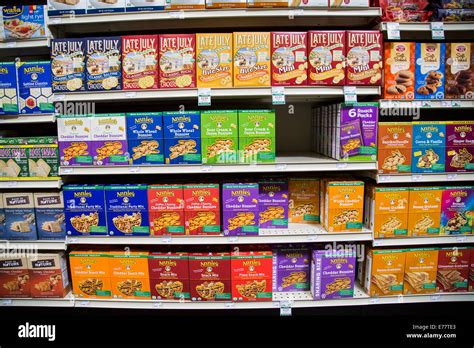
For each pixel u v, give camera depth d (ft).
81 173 7.09
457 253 7.30
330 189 7.06
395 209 7.14
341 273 7.21
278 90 6.74
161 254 7.23
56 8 6.88
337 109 7.12
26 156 7.18
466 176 7.06
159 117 6.91
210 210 7.11
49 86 7.02
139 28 7.77
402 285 7.34
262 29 8.37
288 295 7.43
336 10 6.80
